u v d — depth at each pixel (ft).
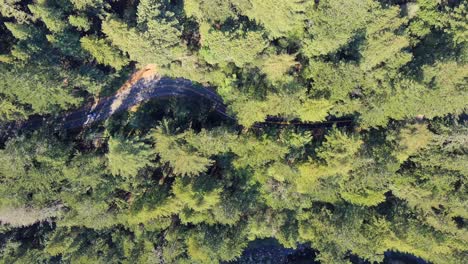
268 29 212.64
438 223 219.61
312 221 241.14
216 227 234.99
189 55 219.00
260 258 286.05
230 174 237.04
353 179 220.64
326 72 210.38
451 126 208.33
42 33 212.84
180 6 220.43
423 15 214.69
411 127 207.10
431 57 209.26
